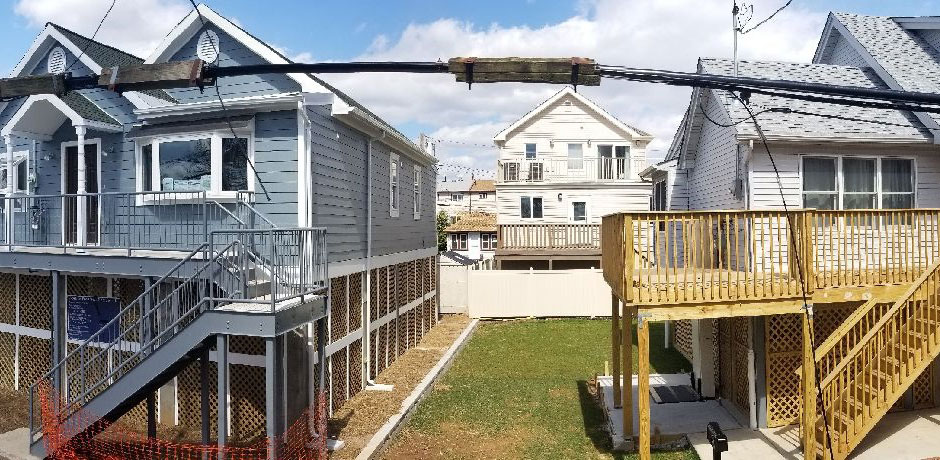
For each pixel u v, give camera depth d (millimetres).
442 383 12641
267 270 9266
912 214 8195
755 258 7672
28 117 10852
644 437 7398
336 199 10766
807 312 7715
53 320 9422
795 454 8094
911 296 7750
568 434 9422
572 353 15312
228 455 7930
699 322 10922
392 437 9336
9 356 11859
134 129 10414
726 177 11828
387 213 13953
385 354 13562
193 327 7297
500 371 13625
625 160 27922
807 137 10172
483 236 43094
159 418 9938
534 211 27516
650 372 13078
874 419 7527
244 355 9125
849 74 11984
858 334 9070
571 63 4730
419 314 17109
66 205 11578
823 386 7383
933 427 8664
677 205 14727
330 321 10344
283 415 8547
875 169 10742
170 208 10273
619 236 8039
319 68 4758
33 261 9438
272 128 9672
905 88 10805
